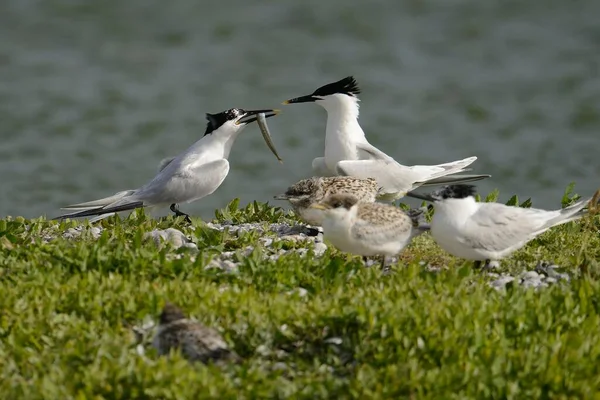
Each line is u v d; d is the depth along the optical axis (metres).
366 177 13.91
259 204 14.38
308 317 9.02
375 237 10.82
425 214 13.62
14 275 10.46
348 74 42.38
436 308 9.06
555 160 33.84
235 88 40.41
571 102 39.31
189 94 39.59
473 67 43.47
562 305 9.40
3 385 8.14
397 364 8.36
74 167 32.56
